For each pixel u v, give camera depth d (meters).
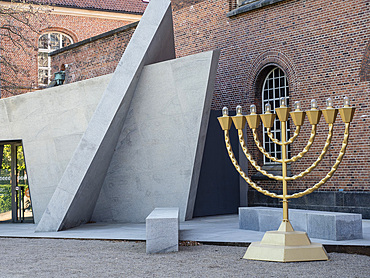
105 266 7.38
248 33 17.48
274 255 7.48
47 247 9.63
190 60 13.53
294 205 15.54
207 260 7.70
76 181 12.48
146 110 14.09
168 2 14.48
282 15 16.31
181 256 8.12
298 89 15.77
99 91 14.13
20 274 6.88
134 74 13.48
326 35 15.01
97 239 10.51
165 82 13.84
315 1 15.31
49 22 34.53
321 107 15.10
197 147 13.55
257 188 8.00
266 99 17.25
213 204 16.08
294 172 15.75
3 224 15.02
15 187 15.44
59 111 14.64
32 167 14.95
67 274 6.81
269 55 16.72
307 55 15.52
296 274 6.51
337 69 14.70
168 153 13.89
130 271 6.93
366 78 13.97
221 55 18.48
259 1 17.38
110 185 14.43
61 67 25.83
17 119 15.14
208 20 19.05
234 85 17.95
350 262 7.40
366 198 13.66
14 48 33.12
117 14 36.31
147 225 8.60
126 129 14.28
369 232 10.27
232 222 13.54
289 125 16.44
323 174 14.87
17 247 9.75
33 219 15.18
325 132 14.91
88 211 14.06
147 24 14.04
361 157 13.95
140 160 14.18
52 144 14.72
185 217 13.81
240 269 6.91
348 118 7.25
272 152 17.03
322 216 9.33
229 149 8.11
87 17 35.69
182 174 13.77
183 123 13.68
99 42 23.20
